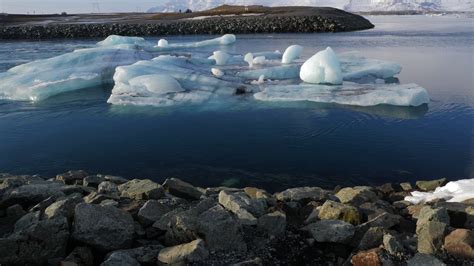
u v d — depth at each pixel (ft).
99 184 19.13
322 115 34.04
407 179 22.58
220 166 24.58
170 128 31.81
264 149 27.02
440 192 17.78
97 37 125.80
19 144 29.22
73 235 12.30
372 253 11.29
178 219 12.78
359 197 17.28
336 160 25.11
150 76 41.75
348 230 12.77
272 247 12.50
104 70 48.37
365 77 48.52
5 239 11.40
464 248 11.16
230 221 12.42
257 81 46.29
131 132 31.14
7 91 43.06
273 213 13.69
